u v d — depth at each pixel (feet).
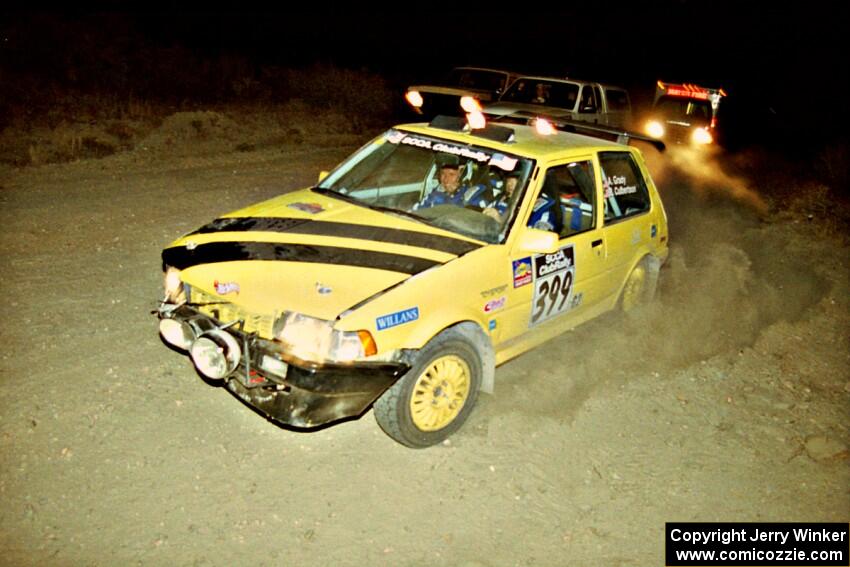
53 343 15.03
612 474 12.93
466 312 12.82
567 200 16.21
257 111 46.01
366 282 11.94
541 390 15.47
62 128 35.04
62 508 10.64
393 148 16.61
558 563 10.78
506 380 15.72
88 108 39.83
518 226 13.93
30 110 37.63
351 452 12.75
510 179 14.75
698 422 14.89
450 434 13.39
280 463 12.21
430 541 10.90
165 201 26.27
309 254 12.67
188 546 10.25
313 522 10.98
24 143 32.30
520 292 14.05
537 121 17.34
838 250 27.99
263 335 11.57
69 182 27.76
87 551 9.96
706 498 12.55
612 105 42.75
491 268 13.32
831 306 21.97
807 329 20.13
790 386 16.72
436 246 13.25
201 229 14.08
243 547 10.35
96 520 10.50
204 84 50.72
